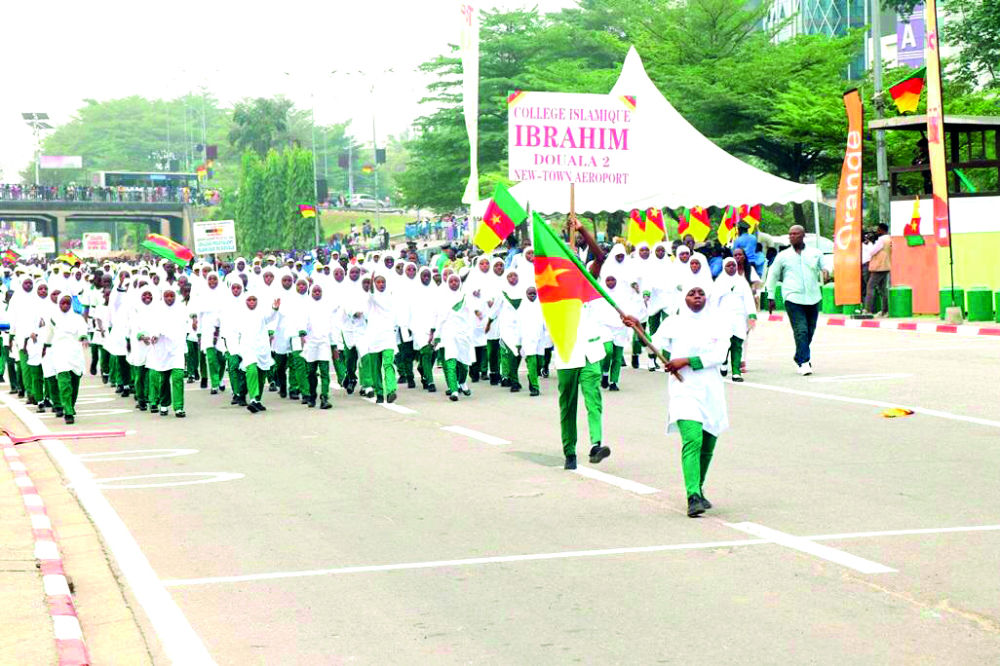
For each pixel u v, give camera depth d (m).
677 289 22.86
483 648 7.18
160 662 7.19
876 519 10.16
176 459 15.14
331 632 7.63
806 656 6.77
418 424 17.36
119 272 27.28
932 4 28.05
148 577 9.21
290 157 108.62
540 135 17.12
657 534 9.94
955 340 25.64
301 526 10.82
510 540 9.95
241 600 8.47
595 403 13.24
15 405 22.44
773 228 59.12
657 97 35.41
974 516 10.16
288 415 19.22
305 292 20.25
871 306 31.80
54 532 10.97
